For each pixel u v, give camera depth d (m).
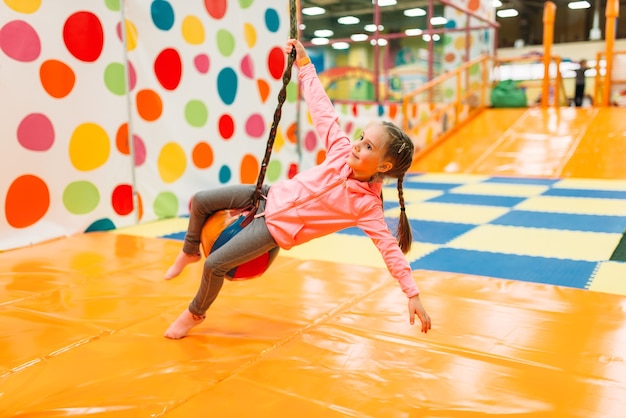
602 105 11.52
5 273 3.37
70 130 4.39
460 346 2.26
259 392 1.89
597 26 20.44
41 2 4.10
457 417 1.74
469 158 9.20
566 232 4.54
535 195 6.43
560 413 1.75
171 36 5.09
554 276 3.32
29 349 2.26
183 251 2.49
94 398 1.86
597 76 11.95
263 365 2.11
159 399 1.85
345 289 3.02
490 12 13.60
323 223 2.23
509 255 3.83
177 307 2.75
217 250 2.23
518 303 2.77
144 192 5.04
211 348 2.27
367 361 2.13
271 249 2.35
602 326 2.46
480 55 12.45
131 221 4.94
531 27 22.59
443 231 4.64
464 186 7.28
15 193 4.08
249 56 5.93
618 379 1.98
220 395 1.88
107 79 4.61
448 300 2.83
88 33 4.43
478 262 3.65
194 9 5.28
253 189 2.38
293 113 6.68
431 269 3.48
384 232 2.18
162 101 5.09
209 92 5.52
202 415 1.75
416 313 2.08
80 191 4.52
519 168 8.41
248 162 6.04
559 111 11.21
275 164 6.43
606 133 9.39
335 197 2.21
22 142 4.09
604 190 6.64
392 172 2.18
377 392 1.89
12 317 2.62
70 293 2.98
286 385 1.94
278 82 6.36
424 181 7.84
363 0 18.36
